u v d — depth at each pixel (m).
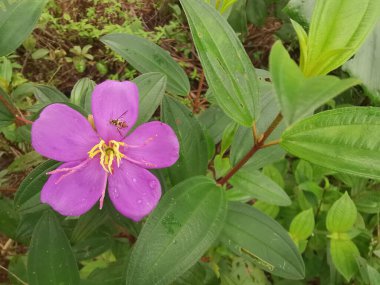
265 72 0.22
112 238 0.22
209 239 0.13
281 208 0.29
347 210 0.24
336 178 0.31
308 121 0.13
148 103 0.16
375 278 0.20
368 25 0.11
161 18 0.43
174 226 0.13
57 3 0.41
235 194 0.21
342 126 0.12
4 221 0.21
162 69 0.20
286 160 0.31
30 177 0.16
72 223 0.20
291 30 0.39
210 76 0.13
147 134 0.14
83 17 0.41
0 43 0.16
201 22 0.13
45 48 0.39
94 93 0.13
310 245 0.27
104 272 0.21
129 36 0.20
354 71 0.27
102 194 0.14
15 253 0.29
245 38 0.42
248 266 0.25
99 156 0.14
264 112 0.17
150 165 0.14
